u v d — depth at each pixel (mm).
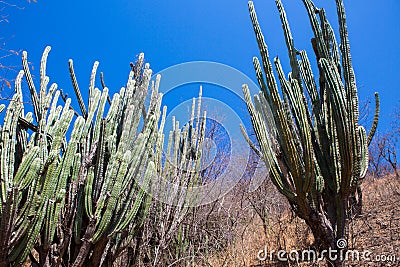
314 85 5301
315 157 4910
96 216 3613
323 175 4820
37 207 3260
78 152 4043
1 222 2967
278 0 5547
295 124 5121
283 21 5500
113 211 3852
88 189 3648
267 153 4824
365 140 4754
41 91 4121
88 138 4121
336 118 4484
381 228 5969
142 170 4254
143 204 4430
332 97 4496
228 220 6340
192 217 5941
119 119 4453
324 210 4840
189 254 5465
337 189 4645
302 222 6328
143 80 4453
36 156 3395
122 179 3770
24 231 3178
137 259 4852
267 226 6344
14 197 2965
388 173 9883
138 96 4383
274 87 4582
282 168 4848
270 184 7266
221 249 6059
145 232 5199
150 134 4434
